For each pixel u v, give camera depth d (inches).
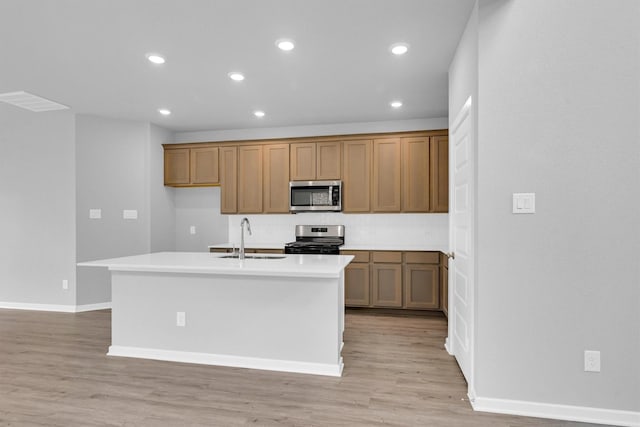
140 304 119.3
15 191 184.9
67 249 179.0
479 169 85.0
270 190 198.7
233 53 115.3
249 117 188.5
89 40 106.7
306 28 100.1
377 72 130.3
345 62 122.0
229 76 134.0
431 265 172.2
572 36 80.4
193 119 192.7
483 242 85.0
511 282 83.8
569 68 80.7
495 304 84.7
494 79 83.7
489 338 85.0
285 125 205.2
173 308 116.7
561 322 81.9
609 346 80.2
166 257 127.6
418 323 161.3
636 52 78.2
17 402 89.9
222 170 204.1
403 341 136.6
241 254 123.6
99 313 176.9
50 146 181.0
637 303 79.1
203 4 88.2
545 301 82.5
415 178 181.3
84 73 131.3
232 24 97.9
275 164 198.1
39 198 182.2
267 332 110.2
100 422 80.9
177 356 115.8
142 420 81.7
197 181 206.7
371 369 110.1
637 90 78.3
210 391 95.3
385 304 177.0
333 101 162.7
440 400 90.8
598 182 80.0
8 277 186.2
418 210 181.0
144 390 96.0
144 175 198.4
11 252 185.9
